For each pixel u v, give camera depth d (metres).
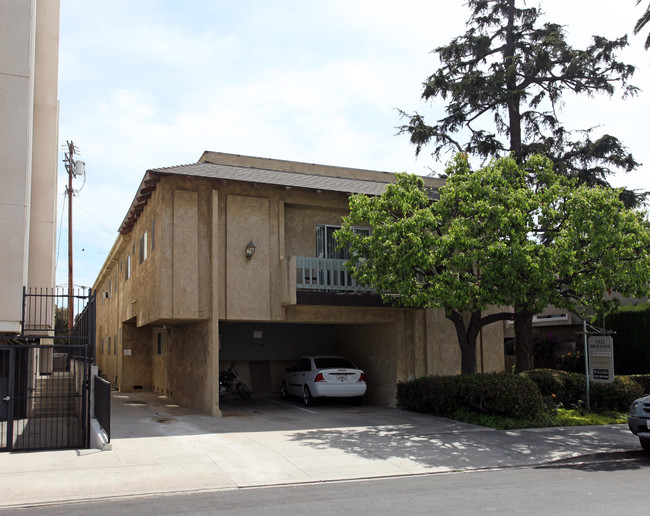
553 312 24.41
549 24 19.80
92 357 12.83
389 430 13.22
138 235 19.73
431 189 17.05
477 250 12.66
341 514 6.86
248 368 21.55
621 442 12.21
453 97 20.12
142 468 9.43
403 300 13.95
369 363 19.12
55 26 20.23
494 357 18.91
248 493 8.20
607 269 12.94
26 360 14.69
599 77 19.09
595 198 13.01
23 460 9.98
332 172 21.02
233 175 15.99
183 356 18.61
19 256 11.66
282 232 16.41
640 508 7.04
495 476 9.38
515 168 14.32
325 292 16.17
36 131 19.59
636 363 19.61
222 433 12.68
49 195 19.45
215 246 15.38
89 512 7.09
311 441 11.82
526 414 14.24
